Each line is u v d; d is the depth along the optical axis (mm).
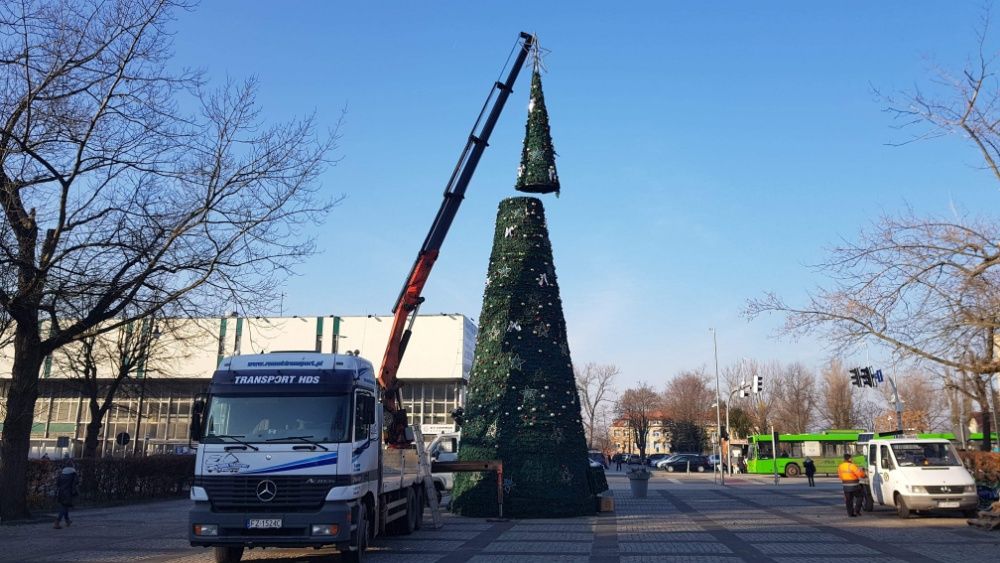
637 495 28828
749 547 13938
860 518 19766
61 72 16375
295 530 10742
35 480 23406
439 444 30703
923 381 25344
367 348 64500
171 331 27469
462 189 20422
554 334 21391
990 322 15688
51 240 17453
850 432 52438
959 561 12133
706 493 32281
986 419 29219
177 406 63469
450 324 64938
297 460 10992
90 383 32438
